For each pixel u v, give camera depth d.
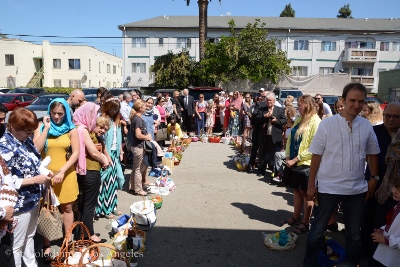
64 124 3.61
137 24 37.16
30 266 3.16
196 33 37.16
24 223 2.91
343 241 4.28
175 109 12.02
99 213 4.88
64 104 3.56
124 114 7.53
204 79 27.00
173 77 30.06
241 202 5.69
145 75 37.69
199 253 3.94
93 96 15.30
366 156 3.29
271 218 5.01
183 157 9.29
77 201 4.27
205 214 5.13
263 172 7.50
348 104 2.96
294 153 4.34
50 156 3.58
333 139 3.03
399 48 37.28
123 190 6.18
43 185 3.25
